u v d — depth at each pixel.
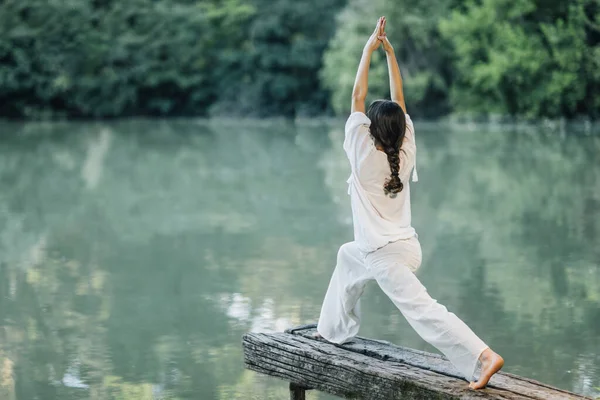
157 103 48.06
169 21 47.31
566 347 7.43
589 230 12.84
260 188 18.11
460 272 10.26
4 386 6.66
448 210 14.82
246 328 8.15
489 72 36.75
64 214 15.14
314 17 47.56
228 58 47.75
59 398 6.41
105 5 47.69
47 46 44.84
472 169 20.62
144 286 9.84
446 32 38.12
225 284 9.88
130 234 13.16
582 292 9.28
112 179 19.95
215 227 13.64
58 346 7.68
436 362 4.73
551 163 21.70
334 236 12.73
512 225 13.38
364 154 4.67
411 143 4.76
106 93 46.09
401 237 4.66
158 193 17.61
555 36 35.91
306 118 46.88
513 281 9.78
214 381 6.78
